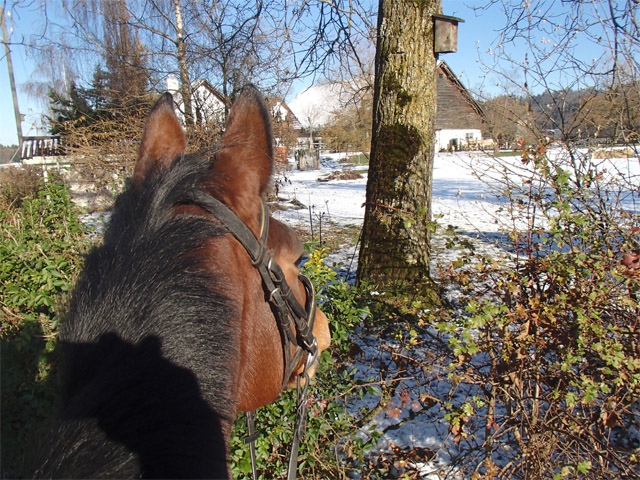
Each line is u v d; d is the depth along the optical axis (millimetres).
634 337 2816
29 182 9977
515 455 3391
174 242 1248
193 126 9992
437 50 5668
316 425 3148
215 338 1212
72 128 10094
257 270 1488
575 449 2973
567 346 2881
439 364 3561
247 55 9719
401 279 5707
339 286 3613
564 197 3164
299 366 2037
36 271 3074
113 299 1165
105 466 962
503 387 3059
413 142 5805
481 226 10891
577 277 2865
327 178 27703
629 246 2988
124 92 11469
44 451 979
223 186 1446
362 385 3418
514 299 3113
